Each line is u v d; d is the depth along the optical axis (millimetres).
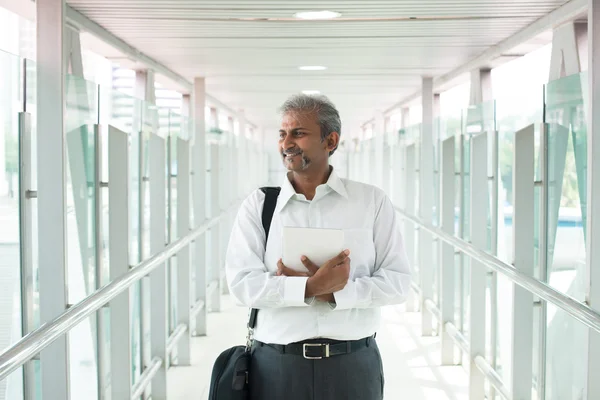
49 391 2678
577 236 2852
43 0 2600
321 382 1992
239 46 4609
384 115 10531
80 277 3064
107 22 3777
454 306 5227
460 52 4844
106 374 3480
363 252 2086
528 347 3385
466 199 4957
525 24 3824
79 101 2975
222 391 2047
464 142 4930
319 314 1993
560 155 3049
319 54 4973
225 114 10906
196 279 6348
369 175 10969
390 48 4676
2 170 2342
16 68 2459
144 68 5262
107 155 3408
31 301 2594
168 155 5031
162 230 4504
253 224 2129
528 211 3307
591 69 2566
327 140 2078
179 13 3547
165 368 4527
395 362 5281
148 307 4547
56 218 2621
